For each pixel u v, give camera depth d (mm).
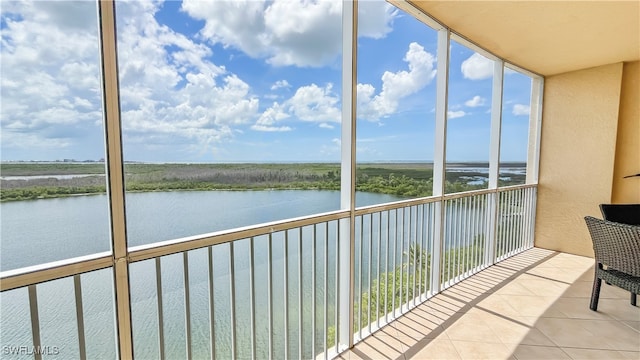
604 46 3174
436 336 2178
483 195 3508
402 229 2488
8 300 1157
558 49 3260
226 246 2393
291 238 2934
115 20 1073
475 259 3381
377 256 2275
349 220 2006
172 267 1925
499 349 2027
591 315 2453
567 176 4137
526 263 3721
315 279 1863
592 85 3904
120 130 1094
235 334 1483
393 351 2014
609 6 2348
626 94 3766
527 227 4320
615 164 3861
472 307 2594
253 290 1537
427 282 2791
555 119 4219
